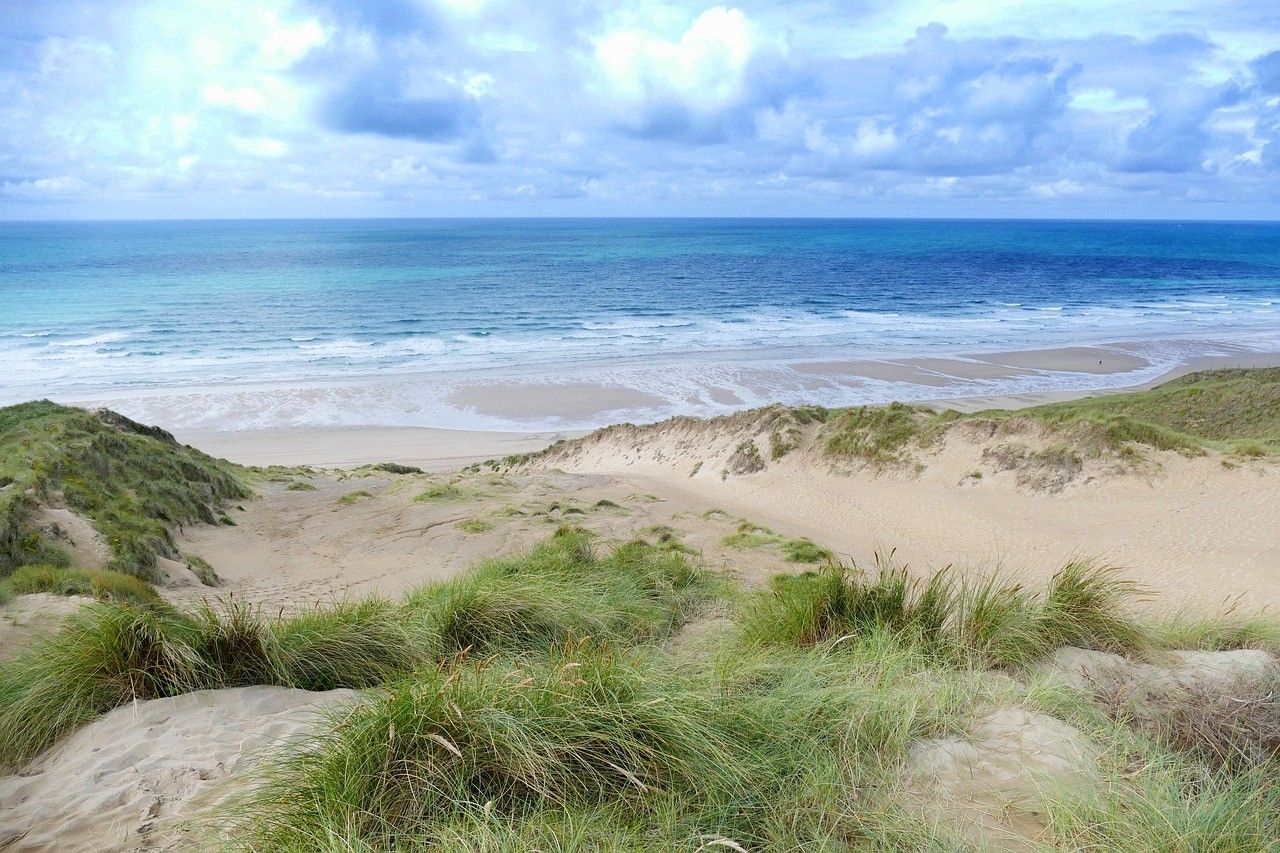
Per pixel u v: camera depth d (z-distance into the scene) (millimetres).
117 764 3730
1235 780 3131
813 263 138625
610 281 104562
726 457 24953
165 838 3057
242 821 3004
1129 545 14266
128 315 68438
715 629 6340
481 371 47125
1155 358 53531
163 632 4785
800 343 57219
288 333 60281
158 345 54375
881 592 5652
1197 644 5434
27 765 4000
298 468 26078
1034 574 12523
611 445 30078
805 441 24141
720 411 39375
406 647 5434
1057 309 79438
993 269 128500
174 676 4648
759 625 5797
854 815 2992
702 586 8383
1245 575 12008
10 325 62156
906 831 2881
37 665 4621
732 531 14578
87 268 116812
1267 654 4828
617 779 3176
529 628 6004
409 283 99250
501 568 8102
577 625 6242
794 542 12680
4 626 6004
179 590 9859
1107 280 111750
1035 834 2895
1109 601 5453
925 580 7406
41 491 10969
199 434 34781
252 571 11984
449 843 2688
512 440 35094
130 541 10156
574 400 41312
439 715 3248
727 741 3369
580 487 20766
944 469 20109
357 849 2637
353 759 3059
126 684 4594
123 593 7543
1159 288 101312
